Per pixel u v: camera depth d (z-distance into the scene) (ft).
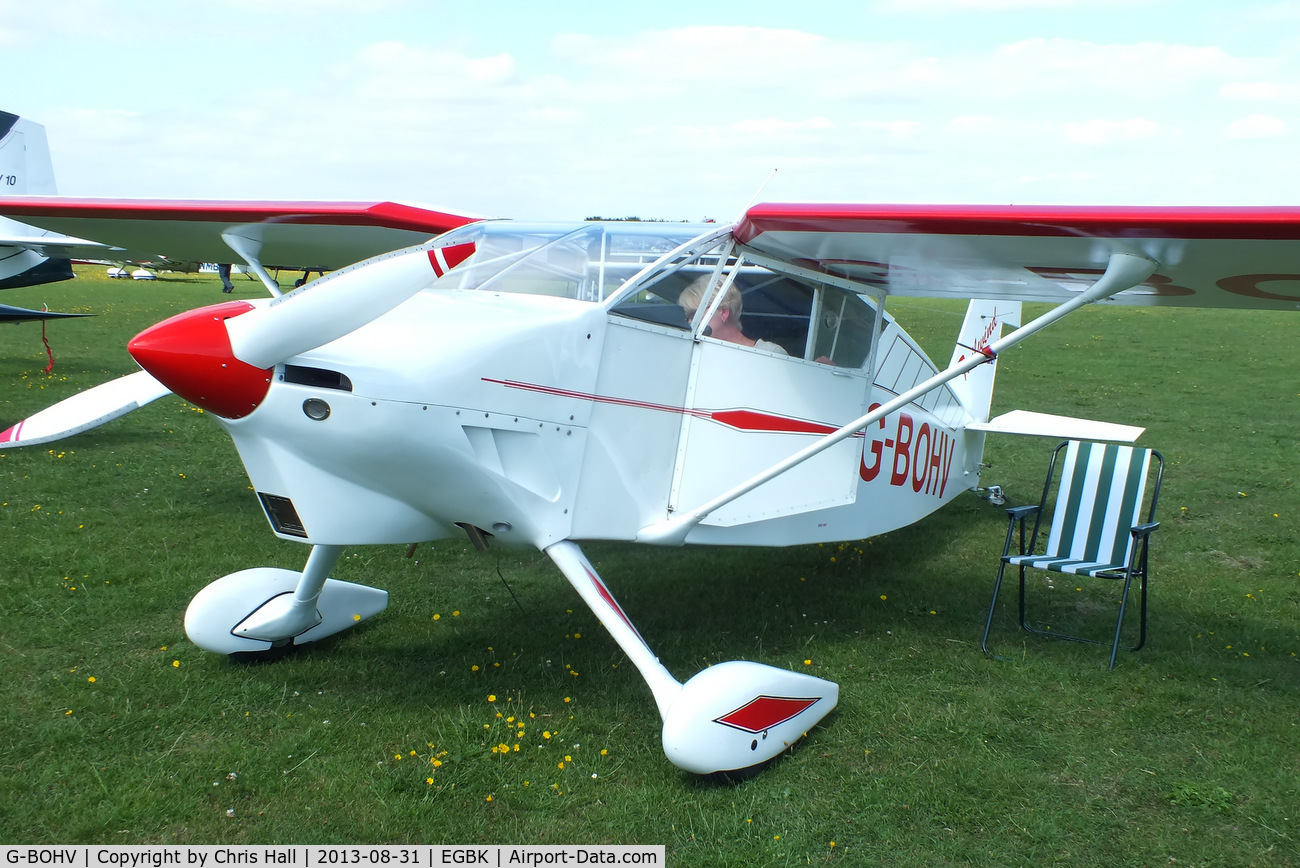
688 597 14.83
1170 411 33.27
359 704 10.84
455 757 9.52
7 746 9.61
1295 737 10.32
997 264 11.44
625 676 11.76
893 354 15.12
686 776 9.44
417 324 9.72
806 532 13.65
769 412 12.29
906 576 16.02
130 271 162.09
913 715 10.81
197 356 8.74
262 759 9.48
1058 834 8.47
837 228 10.52
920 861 8.08
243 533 17.31
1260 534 18.51
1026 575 16.12
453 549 17.03
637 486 11.15
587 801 8.98
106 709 10.53
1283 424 30.58
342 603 12.80
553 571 15.98
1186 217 8.87
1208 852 8.23
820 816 8.77
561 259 11.09
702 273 11.56
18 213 15.19
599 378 10.56
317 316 8.83
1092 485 13.64
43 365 39.96
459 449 9.62
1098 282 10.76
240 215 14.15
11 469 21.48
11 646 12.17
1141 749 10.05
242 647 11.72
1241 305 12.52
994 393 37.55
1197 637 13.23
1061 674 11.89
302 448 9.41
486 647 12.62
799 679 10.18
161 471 21.89
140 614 13.35
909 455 16.16
